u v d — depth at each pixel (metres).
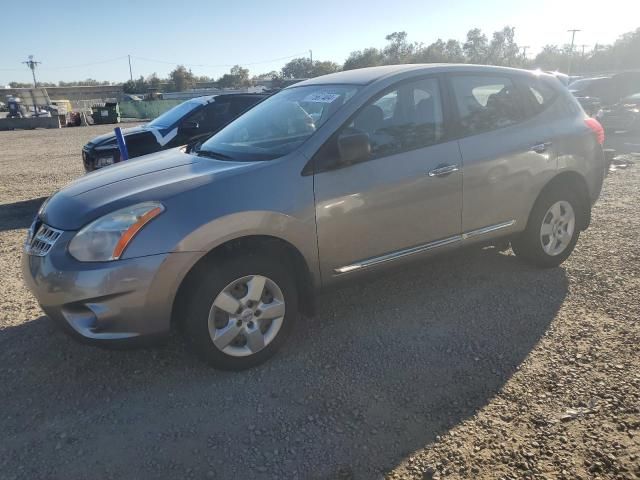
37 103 51.72
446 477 2.48
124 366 3.50
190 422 2.93
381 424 2.87
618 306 4.08
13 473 2.58
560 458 2.56
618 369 3.26
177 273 3.04
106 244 2.98
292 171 3.40
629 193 7.59
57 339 3.86
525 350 3.54
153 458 2.66
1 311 4.37
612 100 15.04
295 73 98.56
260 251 3.39
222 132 4.45
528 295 4.35
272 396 3.14
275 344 3.47
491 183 4.22
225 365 3.32
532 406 2.96
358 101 3.71
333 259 3.60
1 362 3.59
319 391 3.18
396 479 2.49
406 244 3.91
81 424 2.93
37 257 3.21
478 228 4.28
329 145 3.54
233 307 3.26
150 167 3.76
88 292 2.95
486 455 2.61
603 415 2.85
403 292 4.51
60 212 3.28
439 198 3.96
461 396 3.08
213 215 3.11
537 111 4.60
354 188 3.57
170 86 108.75
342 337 3.80
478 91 4.31
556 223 4.75
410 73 4.02
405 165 3.79
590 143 4.82
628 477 2.43
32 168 13.47
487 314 4.06
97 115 38.22
